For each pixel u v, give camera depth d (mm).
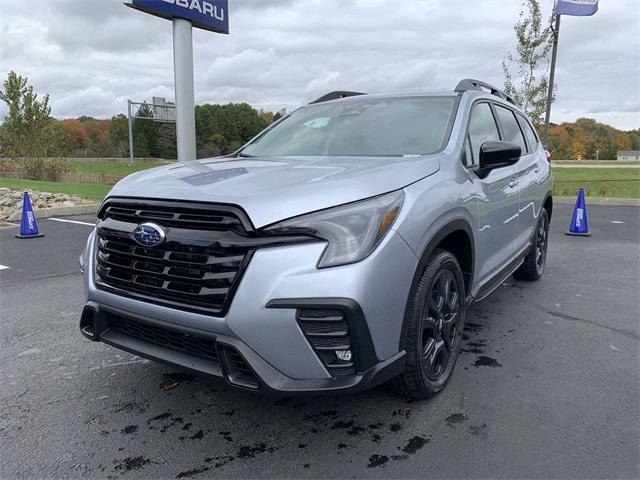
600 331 4258
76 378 3439
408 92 4219
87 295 2980
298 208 2391
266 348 2340
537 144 5891
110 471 2449
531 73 17359
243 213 2371
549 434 2715
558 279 6008
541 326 4379
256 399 3135
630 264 6836
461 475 2391
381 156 3404
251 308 2318
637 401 3070
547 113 15938
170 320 2531
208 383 3354
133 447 2643
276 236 2344
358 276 2346
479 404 3025
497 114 4539
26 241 8562
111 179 35156
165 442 2684
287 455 2561
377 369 2473
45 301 5191
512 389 3215
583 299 5176
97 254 3018
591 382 3314
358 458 2527
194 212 2498
